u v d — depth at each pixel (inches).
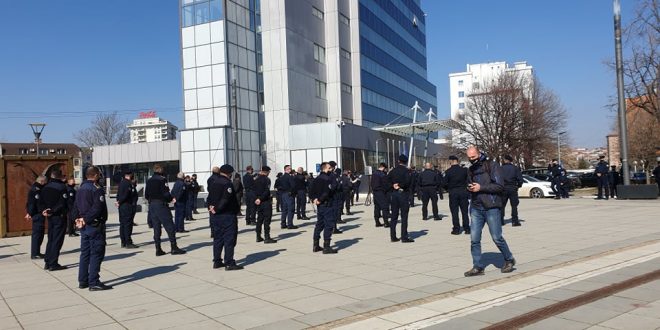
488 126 1925.4
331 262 370.3
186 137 1536.7
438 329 208.7
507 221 605.0
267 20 1636.3
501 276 303.6
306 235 545.0
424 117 2854.3
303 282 305.6
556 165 989.8
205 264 383.6
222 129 1485.0
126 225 492.1
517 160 1881.2
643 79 1023.6
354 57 1971.0
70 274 365.4
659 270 304.0
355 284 295.3
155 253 449.7
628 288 264.4
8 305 273.9
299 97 1669.5
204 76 1533.0
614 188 967.0
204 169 1509.6
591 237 449.1
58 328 226.8
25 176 653.3
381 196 589.0
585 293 257.6
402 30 2593.5
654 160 1656.0
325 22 1881.2
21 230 649.0
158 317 239.0
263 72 1636.3
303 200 738.2
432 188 658.2
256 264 373.7
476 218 310.5
